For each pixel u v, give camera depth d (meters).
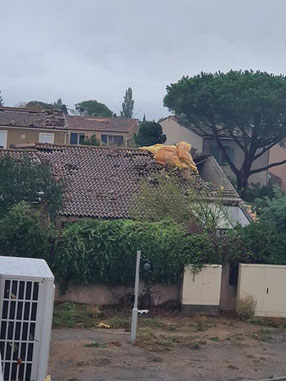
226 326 23.56
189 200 28.12
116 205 30.92
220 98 50.81
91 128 68.88
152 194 29.11
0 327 13.71
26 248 23.92
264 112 50.22
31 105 97.06
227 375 17.77
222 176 39.19
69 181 32.78
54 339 20.33
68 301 24.84
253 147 54.06
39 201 27.72
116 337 21.02
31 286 13.80
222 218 28.33
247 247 25.61
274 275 25.27
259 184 57.59
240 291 25.12
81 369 17.41
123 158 36.44
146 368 17.89
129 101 138.50
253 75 52.97
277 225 28.91
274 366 18.92
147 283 25.14
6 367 13.70
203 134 59.06
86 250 24.52
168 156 35.00
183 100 53.03
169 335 21.66
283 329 23.80
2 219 24.84
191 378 17.28
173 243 24.91
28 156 31.86
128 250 24.72
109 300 25.12
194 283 24.95
